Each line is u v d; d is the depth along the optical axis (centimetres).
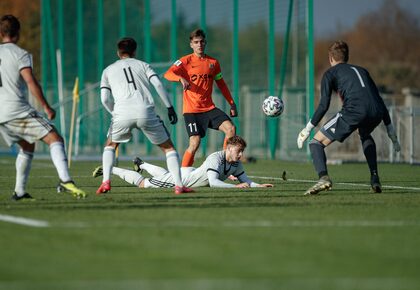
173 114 2839
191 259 1508
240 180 3172
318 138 2880
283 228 1922
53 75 8594
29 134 2516
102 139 8125
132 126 2784
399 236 1805
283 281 1309
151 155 7744
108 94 2809
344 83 2852
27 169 2616
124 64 2802
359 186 3447
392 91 8719
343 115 2844
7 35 2489
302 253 1573
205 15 7194
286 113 6962
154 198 2703
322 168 2855
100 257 1529
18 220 2052
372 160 3003
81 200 2627
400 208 2388
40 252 1582
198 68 3578
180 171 2914
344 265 1453
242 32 7275
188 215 2180
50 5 8831
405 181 3925
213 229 1898
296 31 6962
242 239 1747
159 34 7925
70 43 8650
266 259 1509
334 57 2936
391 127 2958
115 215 2170
